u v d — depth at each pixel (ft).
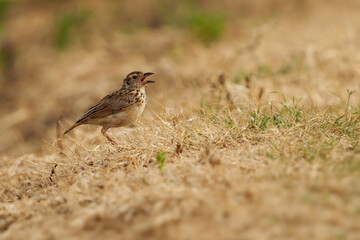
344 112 33.81
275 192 22.00
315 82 47.14
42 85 78.59
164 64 64.90
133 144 32.71
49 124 64.34
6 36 101.71
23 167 38.65
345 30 65.05
